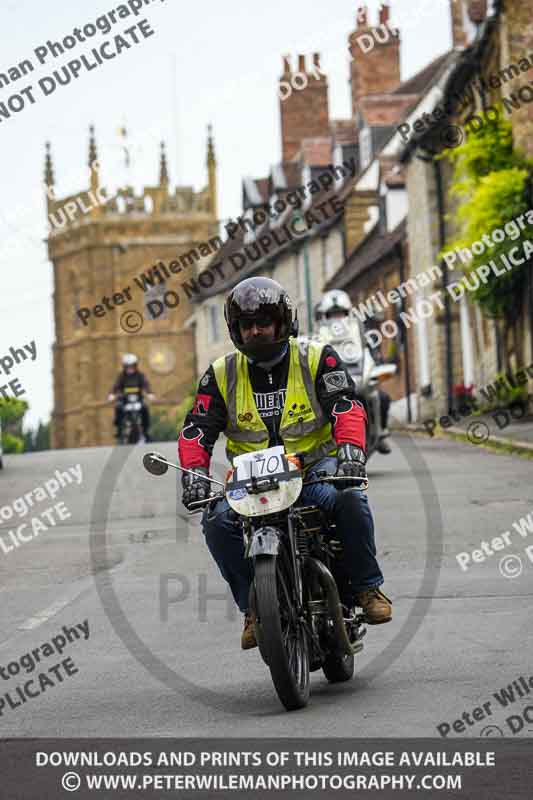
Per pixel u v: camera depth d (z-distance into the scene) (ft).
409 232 352.08
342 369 57.31
